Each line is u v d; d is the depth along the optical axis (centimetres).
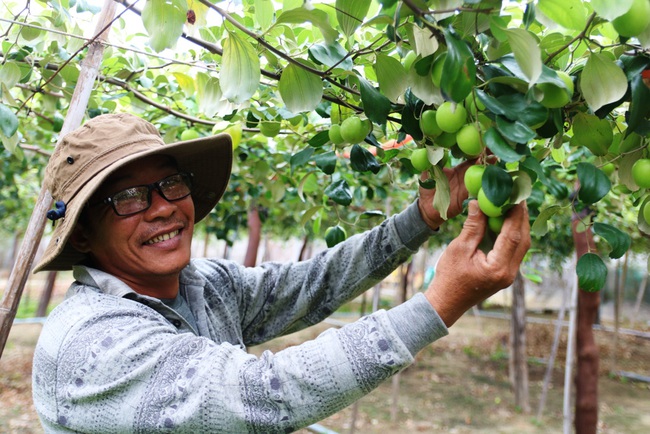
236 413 78
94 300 97
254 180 259
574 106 86
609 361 750
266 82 141
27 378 564
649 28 73
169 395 79
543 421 500
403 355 79
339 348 80
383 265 128
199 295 119
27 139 277
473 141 79
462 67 66
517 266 85
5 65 142
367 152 111
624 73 76
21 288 115
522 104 73
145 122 110
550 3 73
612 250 84
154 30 100
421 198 121
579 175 81
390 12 73
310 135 165
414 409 521
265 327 141
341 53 94
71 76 164
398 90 89
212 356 83
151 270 103
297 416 78
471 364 711
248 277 138
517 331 538
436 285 86
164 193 104
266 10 105
